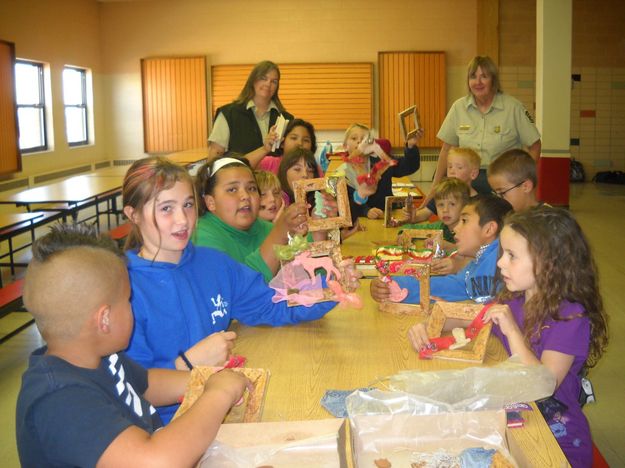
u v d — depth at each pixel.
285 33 11.43
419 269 2.04
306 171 3.21
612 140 11.77
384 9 11.27
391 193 4.19
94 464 0.99
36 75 9.77
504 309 1.62
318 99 11.48
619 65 11.52
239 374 1.25
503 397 1.27
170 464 1.00
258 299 1.92
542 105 8.27
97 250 1.15
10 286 4.16
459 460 1.11
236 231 2.40
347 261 1.92
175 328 1.66
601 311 1.71
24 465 1.07
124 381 1.26
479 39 11.16
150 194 1.61
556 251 1.65
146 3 11.55
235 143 4.33
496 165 2.81
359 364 1.63
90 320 1.11
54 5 9.99
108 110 11.82
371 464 1.13
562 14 8.04
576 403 1.66
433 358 1.65
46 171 9.72
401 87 11.38
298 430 1.16
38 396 1.04
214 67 11.56
